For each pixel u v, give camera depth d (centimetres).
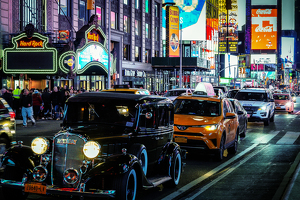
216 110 1223
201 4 7450
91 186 603
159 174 789
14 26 3042
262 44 15325
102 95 728
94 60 3086
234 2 9750
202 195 754
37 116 2394
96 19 3062
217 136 1134
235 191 788
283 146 1484
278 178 917
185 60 5597
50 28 3406
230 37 9831
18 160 643
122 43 4769
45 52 2842
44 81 3406
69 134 611
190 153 1314
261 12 15125
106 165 595
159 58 5650
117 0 4734
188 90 2838
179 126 1148
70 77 2839
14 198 672
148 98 750
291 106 3475
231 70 11456
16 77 3122
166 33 5959
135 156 632
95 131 653
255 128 2184
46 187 603
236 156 1259
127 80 4944
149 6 5662
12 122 987
